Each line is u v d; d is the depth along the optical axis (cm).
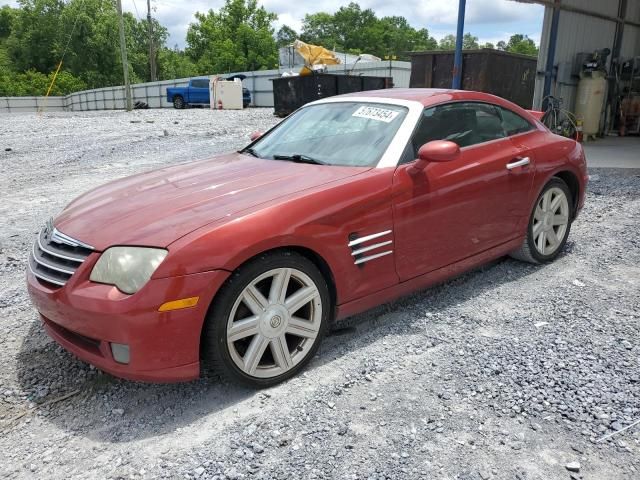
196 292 252
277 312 283
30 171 975
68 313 259
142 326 246
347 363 311
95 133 1556
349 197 306
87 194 358
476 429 249
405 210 331
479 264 400
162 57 7575
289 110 1947
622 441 238
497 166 390
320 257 296
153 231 263
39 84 6438
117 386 297
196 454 239
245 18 7631
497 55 1444
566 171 459
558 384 281
